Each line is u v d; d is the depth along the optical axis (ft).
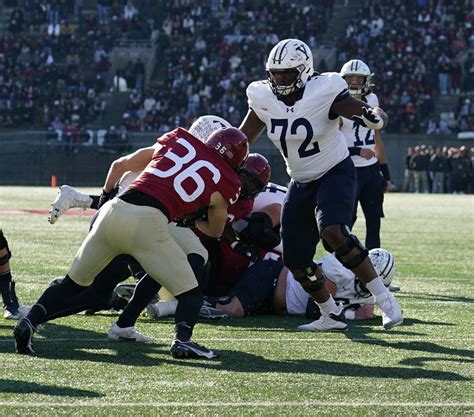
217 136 62.75
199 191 61.16
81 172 396.57
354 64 103.35
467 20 449.48
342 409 47.91
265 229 79.71
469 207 275.80
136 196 60.29
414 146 404.77
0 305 81.46
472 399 50.44
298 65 67.72
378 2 456.45
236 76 433.89
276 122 69.77
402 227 196.95
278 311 79.82
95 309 77.05
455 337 70.44
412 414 47.24
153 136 396.98
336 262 78.74
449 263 129.39
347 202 69.77
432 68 430.20
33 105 431.84
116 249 61.11
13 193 310.24
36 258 120.98
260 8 465.06
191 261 64.85
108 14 468.34
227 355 61.57
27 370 55.42
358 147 103.09
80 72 451.12
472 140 402.93
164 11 469.98
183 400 49.06
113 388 51.39
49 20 471.21
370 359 61.11
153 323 74.23
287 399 49.75
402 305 88.48
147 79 446.19
